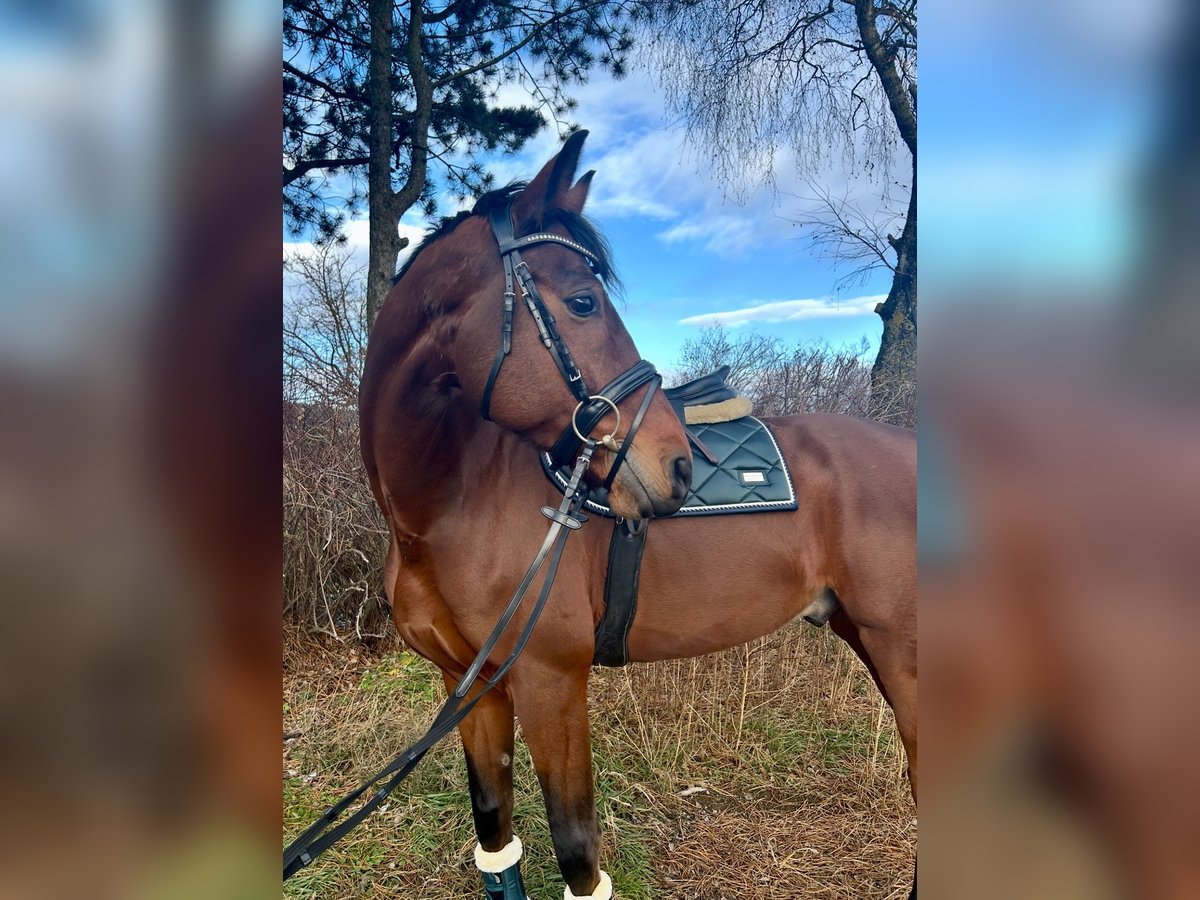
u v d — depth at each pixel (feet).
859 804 7.74
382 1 14.96
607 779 7.98
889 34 17.60
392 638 12.11
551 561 4.91
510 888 5.73
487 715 5.56
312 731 9.37
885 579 5.41
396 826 7.27
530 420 4.59
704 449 5.55
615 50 18.08
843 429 6.03
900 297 17.43
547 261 4.58
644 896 6.32
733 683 9.82
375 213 15.33
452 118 17.66
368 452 5.19
